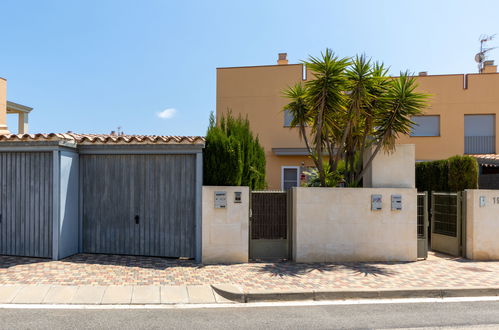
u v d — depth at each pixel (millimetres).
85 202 8094
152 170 7902
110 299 5422
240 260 7578
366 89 7938
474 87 15406
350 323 4691
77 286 5828
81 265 7055
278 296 5652
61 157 7520
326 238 7777
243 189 7625
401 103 7957
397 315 5016
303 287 5926
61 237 7523
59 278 6211
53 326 4449
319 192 7793
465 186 9336
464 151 15336
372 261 7871
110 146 7855
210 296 5660
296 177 15508
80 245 8070
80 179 8102
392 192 7984
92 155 8094
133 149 7793
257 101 15742
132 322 4621
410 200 8016
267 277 6488
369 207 7902
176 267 7055
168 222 7824
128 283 6031
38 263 7164
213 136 7789
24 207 7707
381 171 8391
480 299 5812
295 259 7719
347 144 8977
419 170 11242
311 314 5031
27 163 7715
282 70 15656
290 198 8055
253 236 8016
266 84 15734
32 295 5480
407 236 7988
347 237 7828
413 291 5891
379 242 7914
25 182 7715
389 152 8406
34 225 7664
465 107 15367
